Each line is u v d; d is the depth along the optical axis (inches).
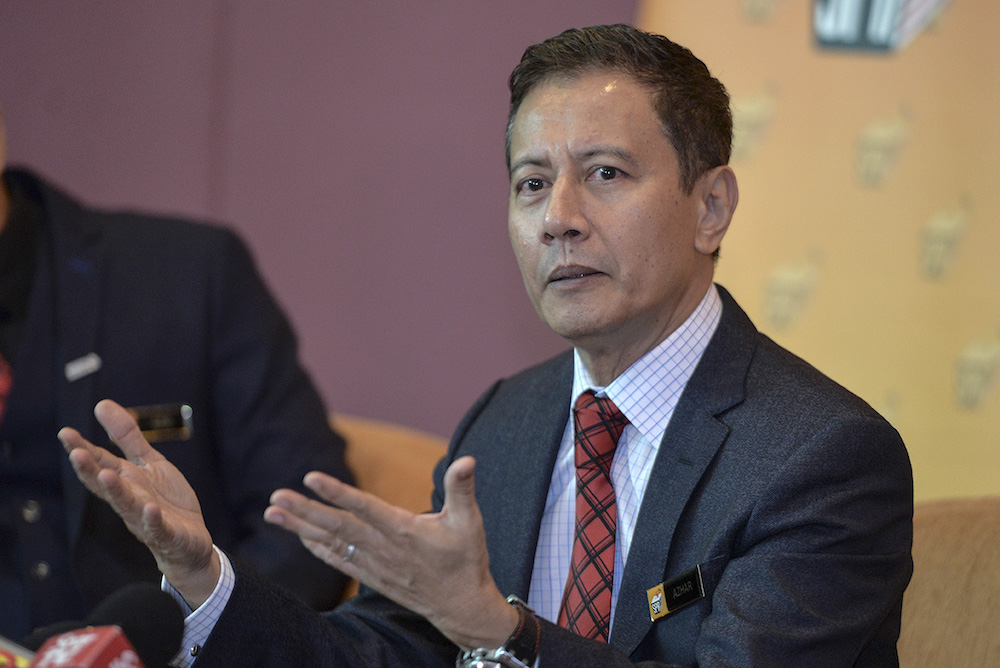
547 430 123.8
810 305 236.4
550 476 121.1
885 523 102.7
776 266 239.1
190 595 97.1
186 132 284.7
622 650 104.6
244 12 281.1
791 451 103.9
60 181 288.0
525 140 112.3
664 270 110.6
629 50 111.3
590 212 108.6
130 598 75.7
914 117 225.8
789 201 237.3
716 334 117.0
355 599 118.3
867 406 108.8
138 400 170.2
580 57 111.9
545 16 258.7
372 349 279.6
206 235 183.0
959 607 119.7
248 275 184.5
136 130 285.9
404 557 84.7
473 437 132.3
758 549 101.0
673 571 105.5
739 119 240.1
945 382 224.7
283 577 157.9
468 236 270.5
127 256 176.2
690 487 107.6
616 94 109.5
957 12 221.6
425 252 274.1
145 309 173.2
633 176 109.1
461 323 272.5
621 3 250.4
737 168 241.3
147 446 98.3
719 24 240.7
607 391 117.4
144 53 284.4
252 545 163.9
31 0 285.1
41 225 173.6
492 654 87.4
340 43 276.1
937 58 223.5
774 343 121.1
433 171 271.7
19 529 160.2
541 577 118.2
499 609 87.7
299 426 174.7
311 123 279.6
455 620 86.9
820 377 113.4
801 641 92.1
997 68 218.8
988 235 220.8
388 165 274.8
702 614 101.6
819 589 97.0
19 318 168.1
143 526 90.8
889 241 229.0
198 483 172.1
